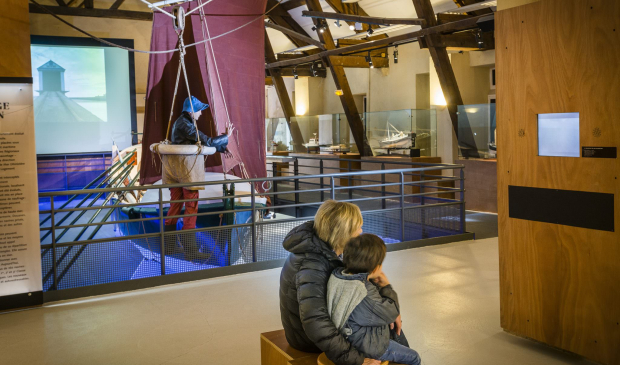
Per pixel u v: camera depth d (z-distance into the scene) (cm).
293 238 239
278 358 260
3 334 396
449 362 337
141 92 1336
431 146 1151
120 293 496
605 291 308
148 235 521
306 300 224
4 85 434
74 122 1302
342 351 218
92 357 353
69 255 486
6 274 445
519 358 341
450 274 544
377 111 1305
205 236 556
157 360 346
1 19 428
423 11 953
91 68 1297
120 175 885
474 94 1176
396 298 232
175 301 470
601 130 305
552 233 337
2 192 439
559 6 323
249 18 761
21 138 443
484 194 980
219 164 826
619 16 293
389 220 684
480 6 874
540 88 338
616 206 300
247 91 762
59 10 1240
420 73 1266
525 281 357
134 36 1312
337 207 241
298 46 1399
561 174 329
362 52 1289
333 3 1138
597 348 314
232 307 451
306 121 1486
